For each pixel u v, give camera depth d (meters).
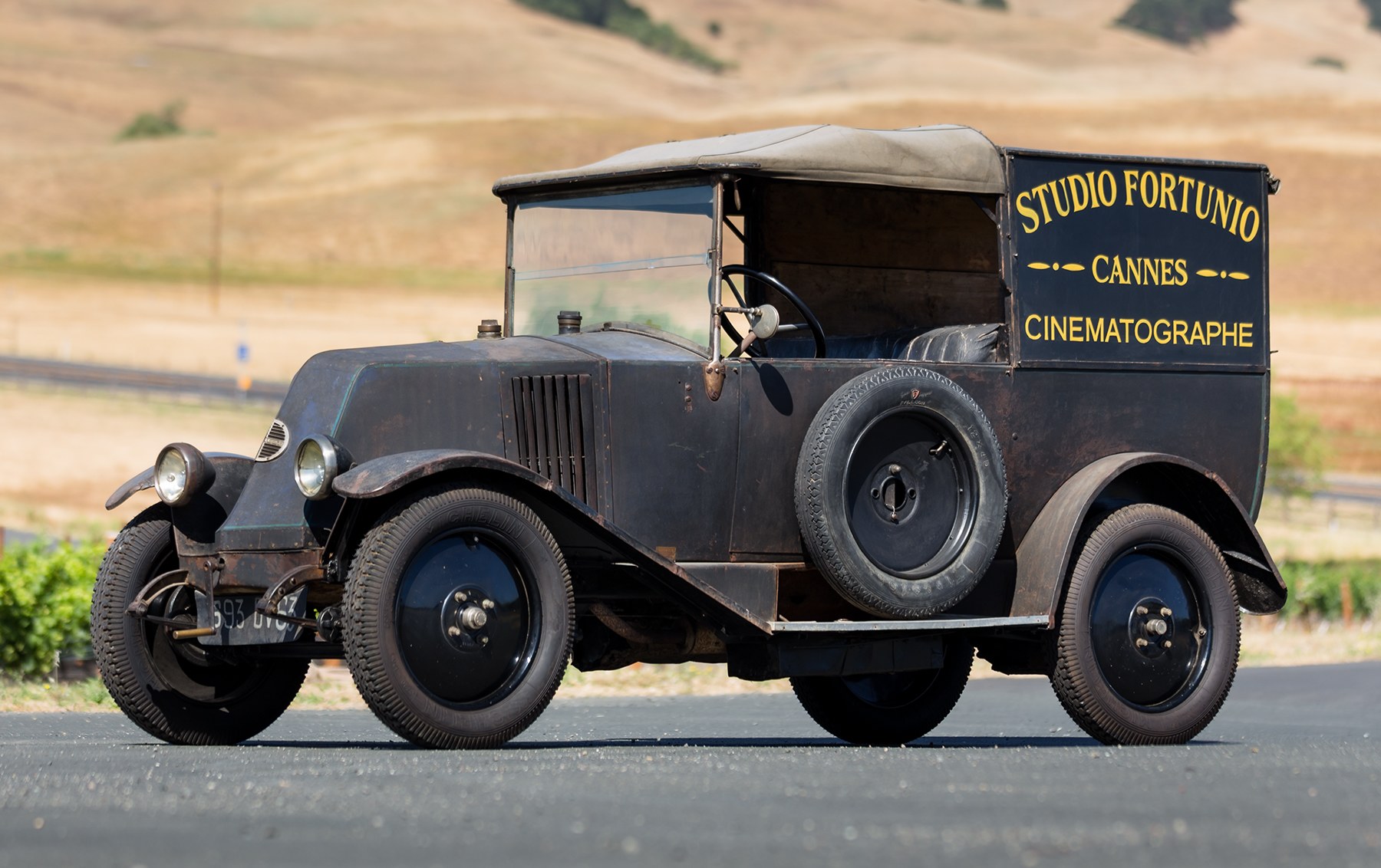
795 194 16.17
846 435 13.73
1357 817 9.15
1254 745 14.24
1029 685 28.34
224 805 9.19
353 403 13.06
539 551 12.80
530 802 9.28
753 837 8.12
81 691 21.89
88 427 87.19
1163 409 15.37
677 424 13.77
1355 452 108.88
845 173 14.30
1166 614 15.05
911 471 14.12
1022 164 14.95
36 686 22.52
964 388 14.58
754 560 14.04
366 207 198.50
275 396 102.62
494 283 172.50
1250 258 15.75
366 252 183.75
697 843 7.93
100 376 108.75
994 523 14.24
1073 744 15.91
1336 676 27.02
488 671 12.65
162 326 140.75
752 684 26.75
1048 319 14.95
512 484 12.95
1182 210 15.50
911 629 13.98
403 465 12.35
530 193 15.47
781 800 9.44
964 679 16.67
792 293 14.48
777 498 14.04
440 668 12.47
